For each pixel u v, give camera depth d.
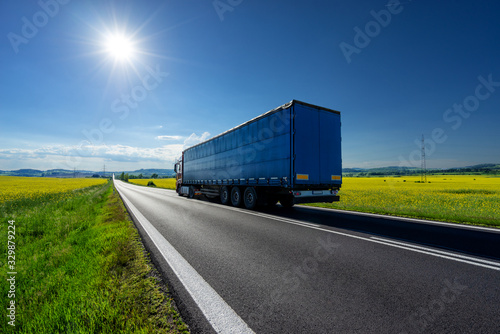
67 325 2.07
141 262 3.64
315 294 2.63
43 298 2.77
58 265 3.97
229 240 4.95
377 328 2.03
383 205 11.37
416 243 4.67
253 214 8.59
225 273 3.23
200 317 2.22
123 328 2.02
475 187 31.80
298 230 5.86
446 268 3.38
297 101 8.16
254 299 2.54
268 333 1.98
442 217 7.46
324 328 2.04
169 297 2.60
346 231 5.74
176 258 3.84
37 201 12.64
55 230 6.41
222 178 12.38
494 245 4.53
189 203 12.98
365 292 2.67
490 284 2.88
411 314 2.24
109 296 2.53
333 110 9.23
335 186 9.12
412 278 3.04
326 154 8.88
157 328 2.06
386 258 3.80
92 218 8.08
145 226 6.50
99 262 3.58
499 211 9.12
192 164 16.62
